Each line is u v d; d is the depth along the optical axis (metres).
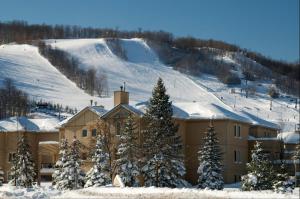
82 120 93.62
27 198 52.44
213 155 79.12
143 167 76.19
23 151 87.06
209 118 92.75
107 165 76.56
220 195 41.50
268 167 65.31
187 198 42.72
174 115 91.06
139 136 81.62
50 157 103.69
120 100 90.06
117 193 49.66
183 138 93.19
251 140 99.88
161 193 45.31
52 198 51.53
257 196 39.19
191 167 92.81
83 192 54.28
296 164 95.88
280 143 99.12
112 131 86.69
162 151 75.75
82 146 85.62
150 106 77.38
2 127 106.25
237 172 95.12
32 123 109.25
